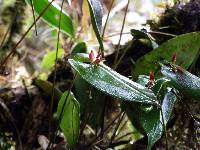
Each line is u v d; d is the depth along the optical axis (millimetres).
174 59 384
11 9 642
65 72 574
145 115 374
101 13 444
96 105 492
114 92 344
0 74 577
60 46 666
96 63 361
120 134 580
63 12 497
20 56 701
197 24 525
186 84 363
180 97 409
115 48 577
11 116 522
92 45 633
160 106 352
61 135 536
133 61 518
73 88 550
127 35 649
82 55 393
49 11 496
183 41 409
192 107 477
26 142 532
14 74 614
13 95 540
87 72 353
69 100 408
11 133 536
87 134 544
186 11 527
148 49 540
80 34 648
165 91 387
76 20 625
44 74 632
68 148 457
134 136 556
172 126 503
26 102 538
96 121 503
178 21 531
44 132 535
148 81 372
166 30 542
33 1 491
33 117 532
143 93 348
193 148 482
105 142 524
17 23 647
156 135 365
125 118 579
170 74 366
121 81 353
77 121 411
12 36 645
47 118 535
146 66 413
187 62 411
